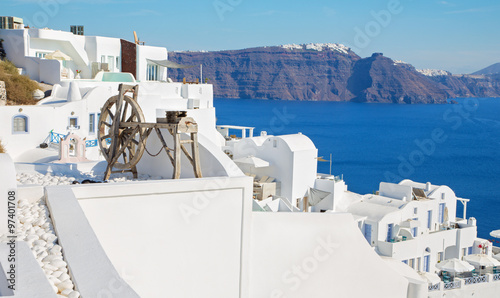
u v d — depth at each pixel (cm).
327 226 1410
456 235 3734
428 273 3169
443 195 4012
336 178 4066
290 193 3738
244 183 1233
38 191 1053
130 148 1516
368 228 3431
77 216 938
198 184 1165
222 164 1320
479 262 3431
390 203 3703
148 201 1105
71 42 3816
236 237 1238
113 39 4125
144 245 1105
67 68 3831
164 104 3666
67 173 1575
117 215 1073
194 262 1173
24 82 3045
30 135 2522
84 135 2827
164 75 4553
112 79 3722
